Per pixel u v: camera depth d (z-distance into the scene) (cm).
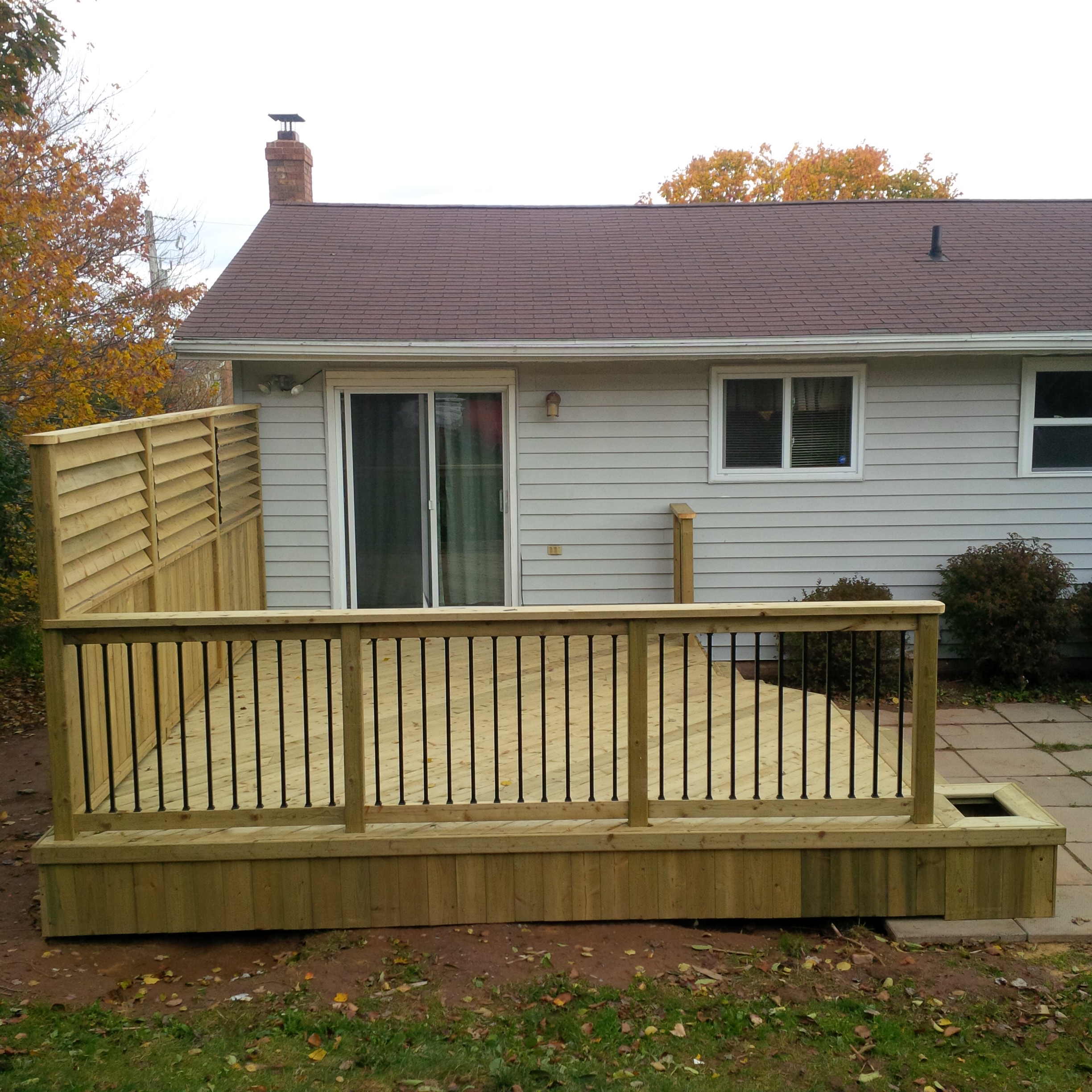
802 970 412
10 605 979
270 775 503
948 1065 346
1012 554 816
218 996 396
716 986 399
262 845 432
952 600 823
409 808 437
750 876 445
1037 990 395
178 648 450
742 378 838
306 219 1085
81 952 432
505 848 438
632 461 845
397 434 851
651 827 444
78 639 421
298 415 830
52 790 432
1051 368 838
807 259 976
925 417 842
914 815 447
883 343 788
